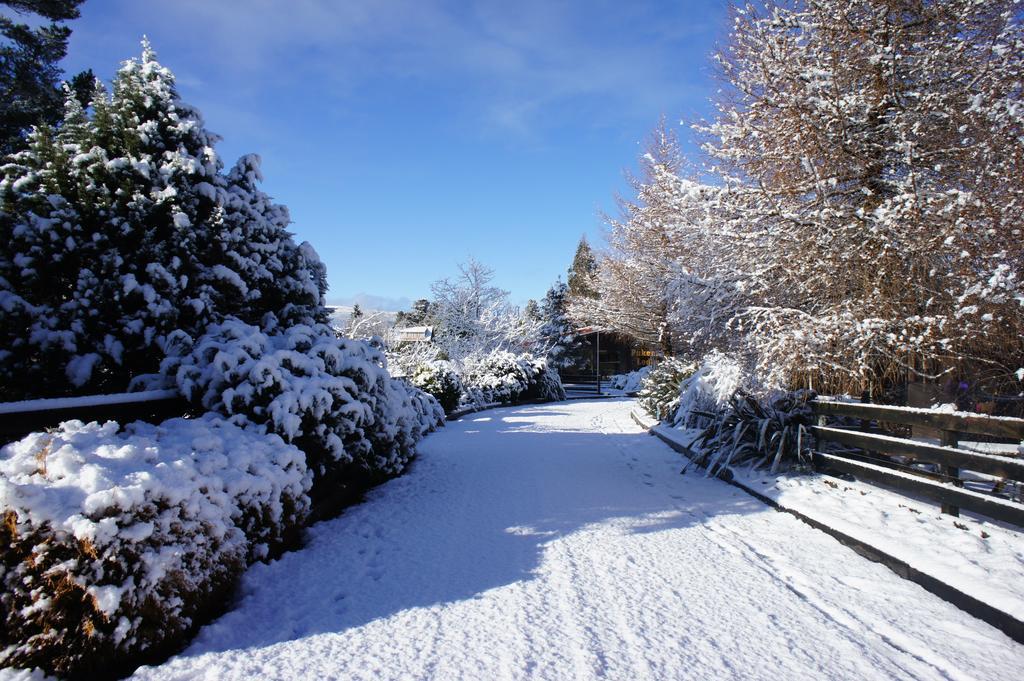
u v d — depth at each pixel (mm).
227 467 3957
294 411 4977
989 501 4414
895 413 5629
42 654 2760
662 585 3992
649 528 5406
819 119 7191
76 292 5566
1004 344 6875
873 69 7668
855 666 2939
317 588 3932
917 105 7273
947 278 6887
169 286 5824
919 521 5004
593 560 4488
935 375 7160
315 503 5719
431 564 4406
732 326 8977
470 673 2820
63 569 2766
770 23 7652
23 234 5543
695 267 9594
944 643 3197
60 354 5488
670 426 12859
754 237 7684
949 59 7289
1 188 5922
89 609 2811
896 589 3955
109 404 4242
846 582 4082
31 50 13383
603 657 2988
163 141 6422
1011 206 6102
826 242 7227
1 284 5512
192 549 3270
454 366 23125
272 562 4355
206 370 5031
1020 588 3594
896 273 7133
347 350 6551
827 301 7938
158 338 5727
